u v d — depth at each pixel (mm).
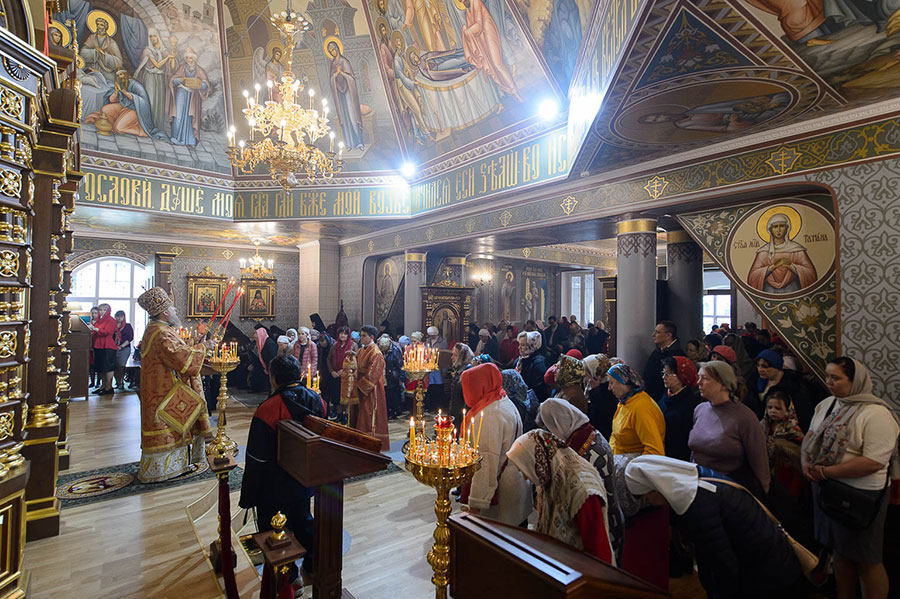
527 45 5867
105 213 8641
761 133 4281
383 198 9359
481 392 2531
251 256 13750
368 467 2477
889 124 3568
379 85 8500
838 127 3820
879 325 3637
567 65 5469
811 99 3367
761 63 2717
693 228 5258
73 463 5137
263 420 2770
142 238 12219
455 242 8938
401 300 11586
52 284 3725
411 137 8656
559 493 1833
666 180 5188
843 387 2465
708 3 2078
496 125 7137
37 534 3330
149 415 4449
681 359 3258
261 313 13711
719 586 1829
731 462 2576
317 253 12914
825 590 2650
